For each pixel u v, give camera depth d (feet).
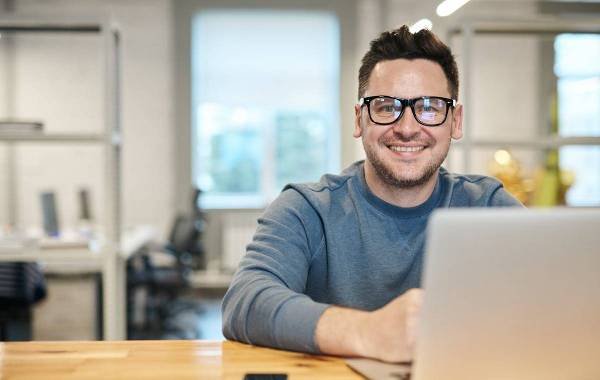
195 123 22.33
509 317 2.60
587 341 2.67
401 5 22.21
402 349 3.17
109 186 9.36
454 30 10.82
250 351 3.65
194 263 17.19
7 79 21.44
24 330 11.03
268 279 4.01
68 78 21.59
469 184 5.00
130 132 21.93
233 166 22.82
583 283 2.60
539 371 2.69
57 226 13.16
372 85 4.38
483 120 22.75
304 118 22.75
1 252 9.33
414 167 4.34
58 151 21.57
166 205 22.06
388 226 4.59
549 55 22.65
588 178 22.85
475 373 2.66
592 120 22.71
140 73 21.89
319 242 4.66
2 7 21.11
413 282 4.54
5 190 21.45
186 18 21.90
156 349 3.72
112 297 9.41
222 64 22.33
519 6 22.57
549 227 2.55
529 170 22.45
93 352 3.65
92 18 9.23
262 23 22.22
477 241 2.52
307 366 3.32
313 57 22.43
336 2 22.16
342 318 3.43
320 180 4.95
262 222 4.64
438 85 4.30
